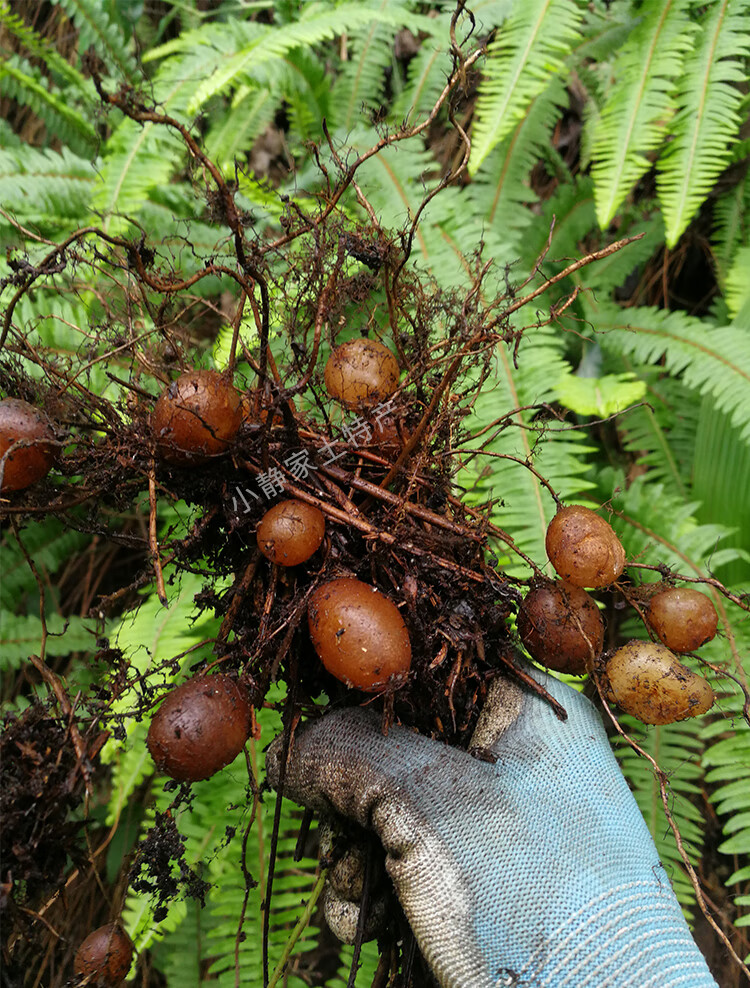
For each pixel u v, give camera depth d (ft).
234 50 1.80
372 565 0.86
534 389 1.45
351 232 0.92
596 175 1.64
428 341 0.98
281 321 1.05
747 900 1.25
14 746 0.75
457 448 1.11
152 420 0.80
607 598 1.61
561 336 1.89
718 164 1.58
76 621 1.68
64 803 0.75
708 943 1.55
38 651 1.62
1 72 1.95
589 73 2.02
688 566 1.45
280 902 1.34
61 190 1.66
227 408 0.78
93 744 0.77
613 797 0.90
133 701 1.32
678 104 1.63
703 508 1.67
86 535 1.79
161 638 1.36
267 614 0.85
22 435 0.78
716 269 1.97
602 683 0.91
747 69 1.87
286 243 0.87
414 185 1.63
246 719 0.79
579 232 1.95
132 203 1.55
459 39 1.78
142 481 0.89
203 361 1.19
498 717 0.95
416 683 0.91
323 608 0.77
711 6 1.71
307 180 1.77
